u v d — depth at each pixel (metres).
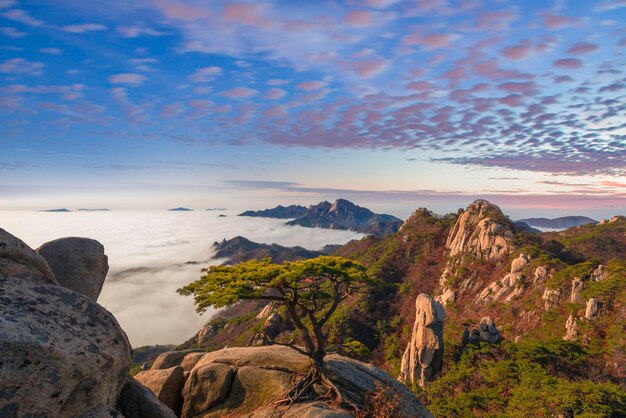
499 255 105.81
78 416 7.90
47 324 8.21
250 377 20.42
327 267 20.08
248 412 18.88
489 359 58.59
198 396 20.31
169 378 20.94
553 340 58.41
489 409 43.16
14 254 9.66
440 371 59.31
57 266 15.23
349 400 18.25
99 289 16.48
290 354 22.81
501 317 82.69
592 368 52.88
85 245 16.12
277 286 19.58
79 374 7.91
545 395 40.66
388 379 21.19
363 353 23.05
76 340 8.35
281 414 17.05
